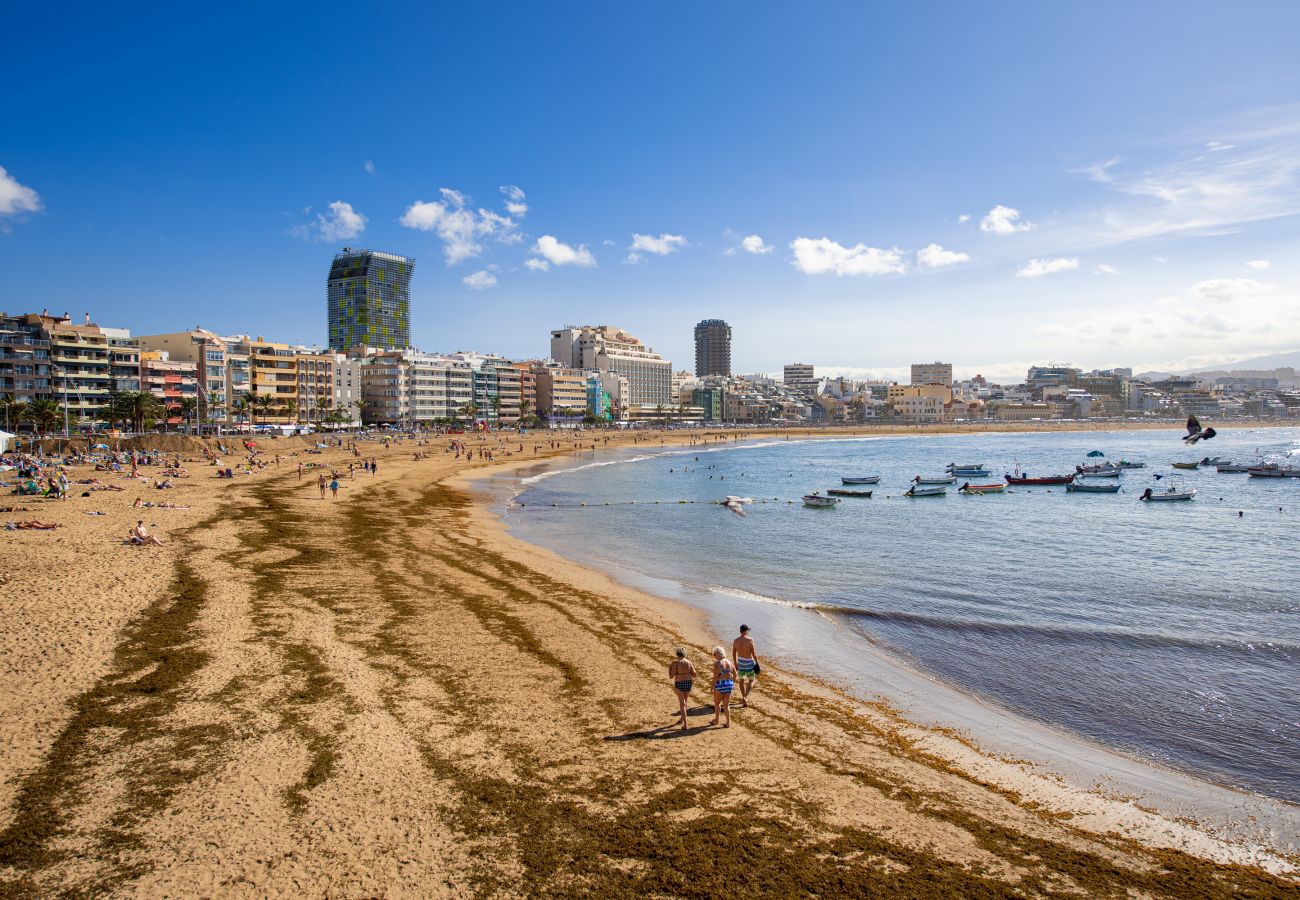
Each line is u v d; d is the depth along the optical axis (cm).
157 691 2117
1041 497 9388
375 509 6581
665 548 5353
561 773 1748
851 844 1493
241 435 15012
